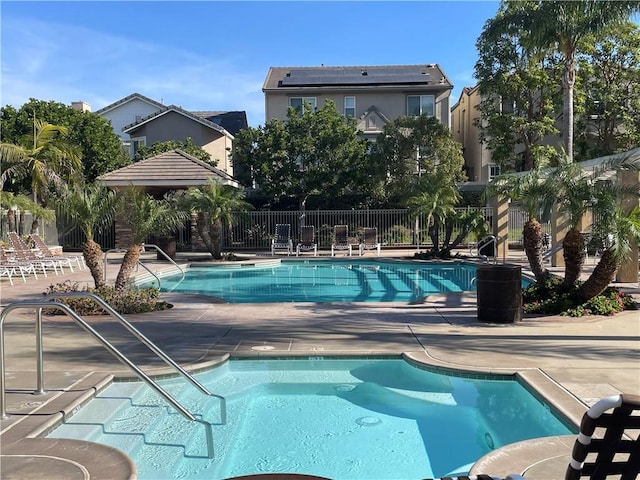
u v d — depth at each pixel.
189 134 35.50
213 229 21.69
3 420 4.69
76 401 5.21
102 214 11.25
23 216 22.66
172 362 5.43
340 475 4.26
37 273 17.45
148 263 20.69
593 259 19.45
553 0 19.89
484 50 27.64
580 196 9.95
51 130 23.53
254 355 7.18
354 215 27.81
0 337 4.74
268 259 22.16
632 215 10.11
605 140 30.02
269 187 27.89
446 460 4.53
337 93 33.72
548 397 5.23
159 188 27.45
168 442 4.81
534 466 3.79
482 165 34.78
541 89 27.97
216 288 15.41
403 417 5.45
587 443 2.22
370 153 28.78
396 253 24.72
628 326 8.83
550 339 7.89
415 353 7.10
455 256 22.28
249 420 5.34
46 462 3.89
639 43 28.42
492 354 7.03
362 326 8.97
